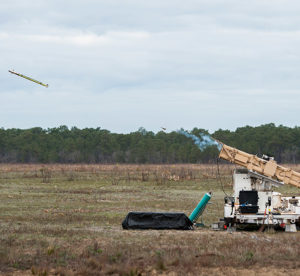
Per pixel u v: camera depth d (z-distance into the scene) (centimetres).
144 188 5691
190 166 11056
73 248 2170
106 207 3925
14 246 2202
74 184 6181
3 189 5394
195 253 2059
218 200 4522
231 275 1775
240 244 2245
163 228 2761
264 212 2730
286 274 1809
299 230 2812
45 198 4556
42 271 1788
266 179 2814
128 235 2520
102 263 1889
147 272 1822
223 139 14175
